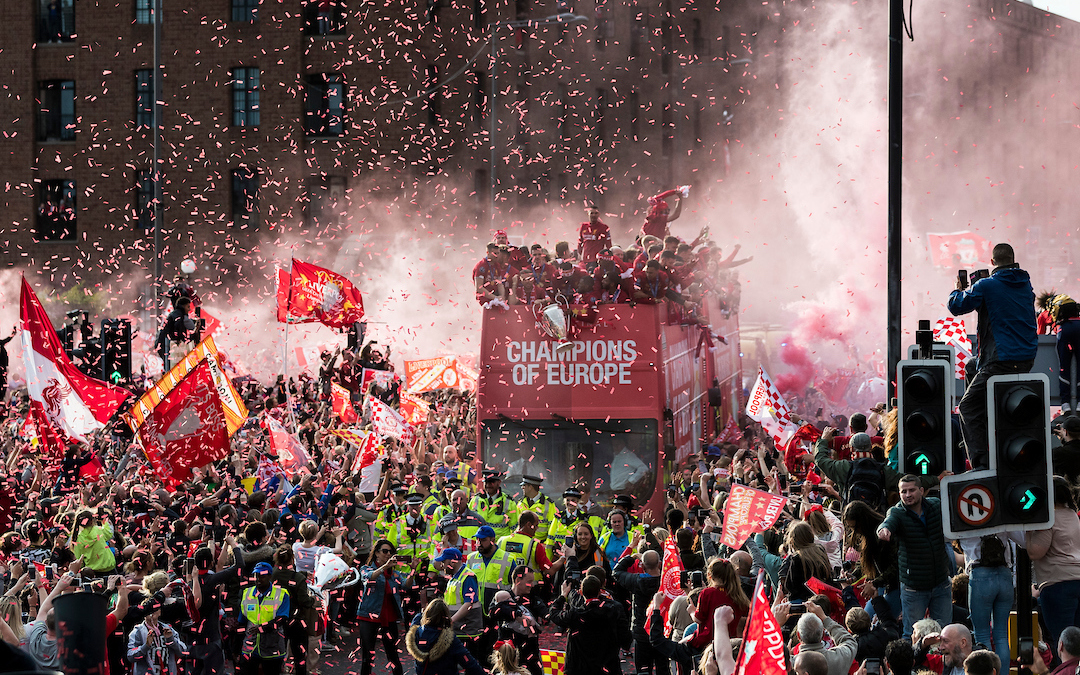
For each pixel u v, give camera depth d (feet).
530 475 56.29
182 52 159.12
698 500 53.31
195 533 45.60
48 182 163.32
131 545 45.55
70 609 21.94
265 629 39.78
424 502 53.42
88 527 47.32
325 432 72.18
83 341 73.46
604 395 58.54
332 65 157.38
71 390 58.65
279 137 157.69
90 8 161.68
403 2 156.15
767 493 39.93
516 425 58.95
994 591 32.01
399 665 45.14
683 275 67.00
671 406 60.59
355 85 156.35
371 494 59.93
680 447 63.57
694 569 40.22
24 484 62.44
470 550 48.49
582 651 36.70
